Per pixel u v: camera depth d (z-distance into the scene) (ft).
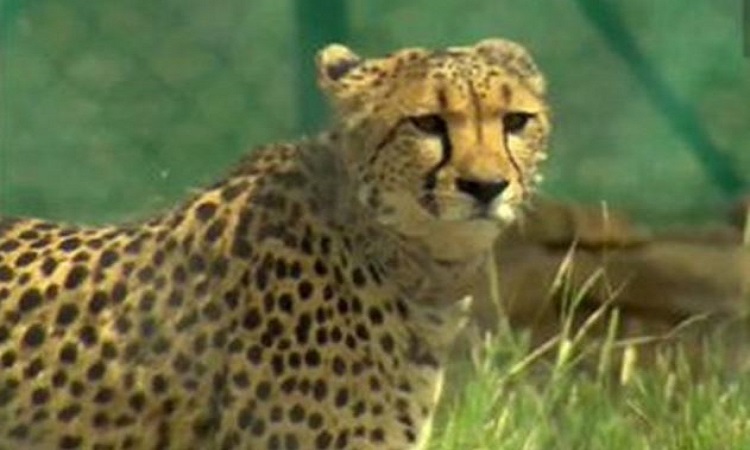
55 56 65.00
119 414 41.81
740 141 68.13
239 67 66.33
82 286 42.14
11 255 42.73
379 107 40.60
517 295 62.23
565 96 69.36
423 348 41.60
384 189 40.63
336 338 41.11
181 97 65.92
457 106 40.11
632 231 65.41
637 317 63.21
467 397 51.08
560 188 69.00
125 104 65.67
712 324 63.05
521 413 52.24
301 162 41.68
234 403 41.29
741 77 68.33
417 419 41.75
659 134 68.80
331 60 41.70
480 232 40.73
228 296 41.45
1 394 42.06
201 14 66.33
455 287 41.52
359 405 41.27
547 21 69.31
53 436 41.98
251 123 66.23
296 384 41.11
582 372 58.18
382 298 41.22
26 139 64.80
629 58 65.92
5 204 64.49
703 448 52.19
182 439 41.70
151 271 41.96
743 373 55.62
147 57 65.87
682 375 56.70
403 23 66.59
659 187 68.49
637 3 66.69
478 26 68.39
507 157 40.24
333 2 61.05
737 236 66.13
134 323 41.75
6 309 42.22
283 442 41.19
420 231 40.75
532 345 61.11
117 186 64.90
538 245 64.39
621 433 52.49
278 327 41.14
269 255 41.37
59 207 64.80
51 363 41.91
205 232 41.83
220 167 65.51
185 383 41.57
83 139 65.00
